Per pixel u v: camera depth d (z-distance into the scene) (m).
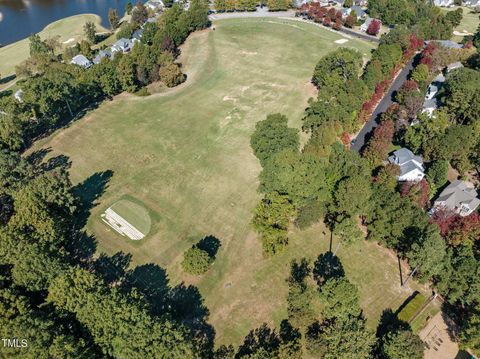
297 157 84.12
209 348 62.75
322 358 61.47
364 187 77.88
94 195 91.88
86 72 129.50
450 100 113.81
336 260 77.38
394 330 64.12
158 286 72.25
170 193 92.75
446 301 70.94
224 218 86.50
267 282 73.19
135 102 128.00
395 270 76.00
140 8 198.00
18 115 102.94
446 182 98.38
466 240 76.56
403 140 110.44
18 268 63.62
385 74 137.25
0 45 194.75
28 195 75.19
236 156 104.00
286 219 78.19
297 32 182.38
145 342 54.53
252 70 147.50
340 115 108.12
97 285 62.28
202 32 185.00
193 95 131.88
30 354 52.03
